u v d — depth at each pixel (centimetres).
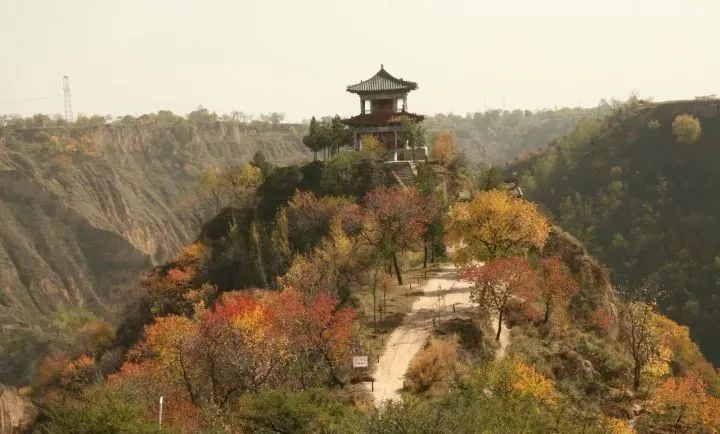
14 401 8719
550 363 4778
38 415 6700
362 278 6200
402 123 9888
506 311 5362
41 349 14275
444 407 2928
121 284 19825
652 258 13712
